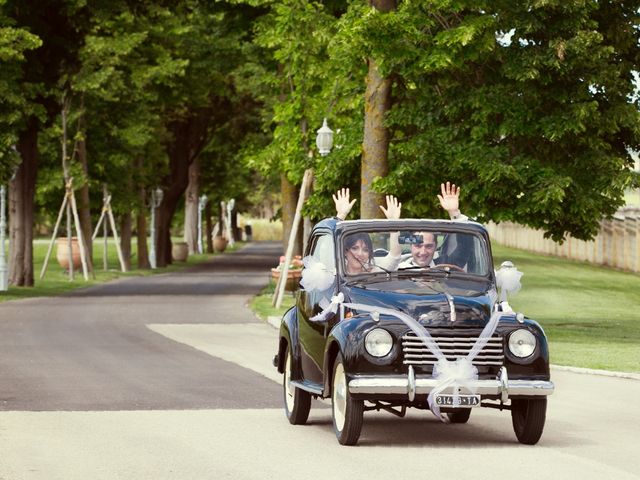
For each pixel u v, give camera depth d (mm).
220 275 98375
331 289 20141
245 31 84375
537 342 18891
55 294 70688
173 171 118250
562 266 103438
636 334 44750
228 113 118000
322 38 56406
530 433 19281
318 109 54094
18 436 20203
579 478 16375
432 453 18516
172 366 32688
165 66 91000
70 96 83188
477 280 20188
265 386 28000
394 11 42094
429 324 18719
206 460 17844
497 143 44719
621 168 44156
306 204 48250
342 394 19156
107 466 17312
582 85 42875
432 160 43406
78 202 99125
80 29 75688
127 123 93000
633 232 101438
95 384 28359
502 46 42750
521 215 43906
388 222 20688
